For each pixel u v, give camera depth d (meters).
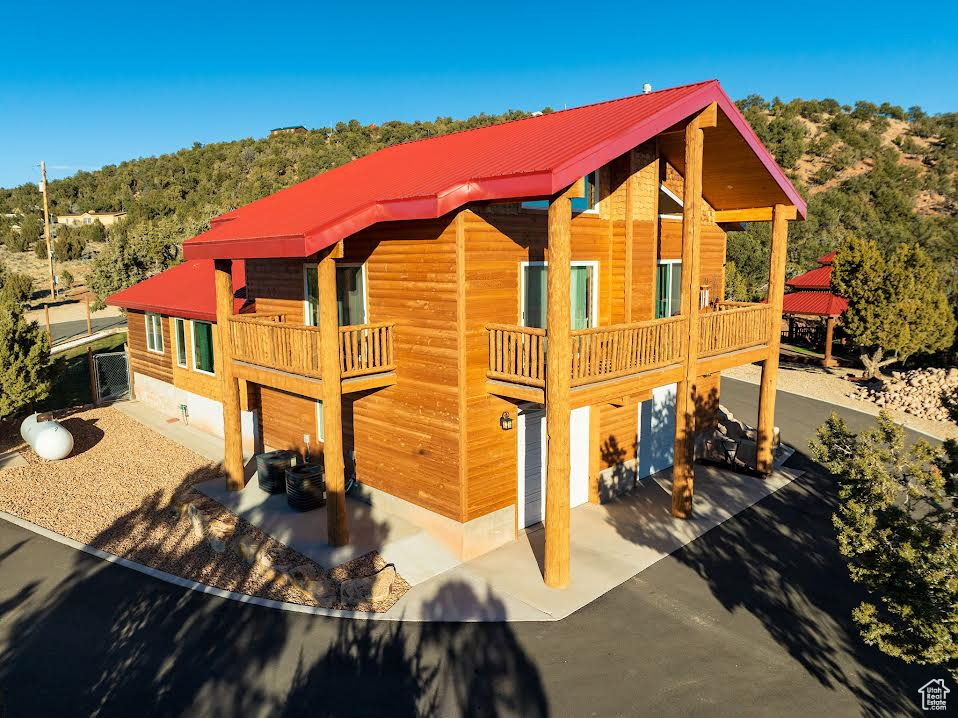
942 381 20.89
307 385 10.70
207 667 7.78
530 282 11.20
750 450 15.05
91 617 8.85
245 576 10.01
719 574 10.18
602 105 12.83
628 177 12.52
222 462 14.92
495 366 10.37
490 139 12.97
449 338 10.30
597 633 8.55
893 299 23.30
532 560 10.64
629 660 7.97
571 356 9.22
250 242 10.80
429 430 10.90
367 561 10.09
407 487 11.49
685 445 12.07
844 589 9.70
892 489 6.84
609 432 13.34
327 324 10.10
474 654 8.08
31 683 7.47
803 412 20.56
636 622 8.81
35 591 9.52
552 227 8.88
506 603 9.27
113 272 32.72
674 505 12.39
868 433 7.21
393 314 11.25
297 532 11.02
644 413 14.51
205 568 10.29
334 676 7.63
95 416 18.44
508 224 10.65
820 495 13.57
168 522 11.95
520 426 11.58
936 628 5.60
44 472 14.20
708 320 12.36
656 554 10.86
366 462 12.35
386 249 11.16
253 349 11.98
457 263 9.97
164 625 8.66
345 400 12.65
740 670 7.77
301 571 9.61
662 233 14.19
